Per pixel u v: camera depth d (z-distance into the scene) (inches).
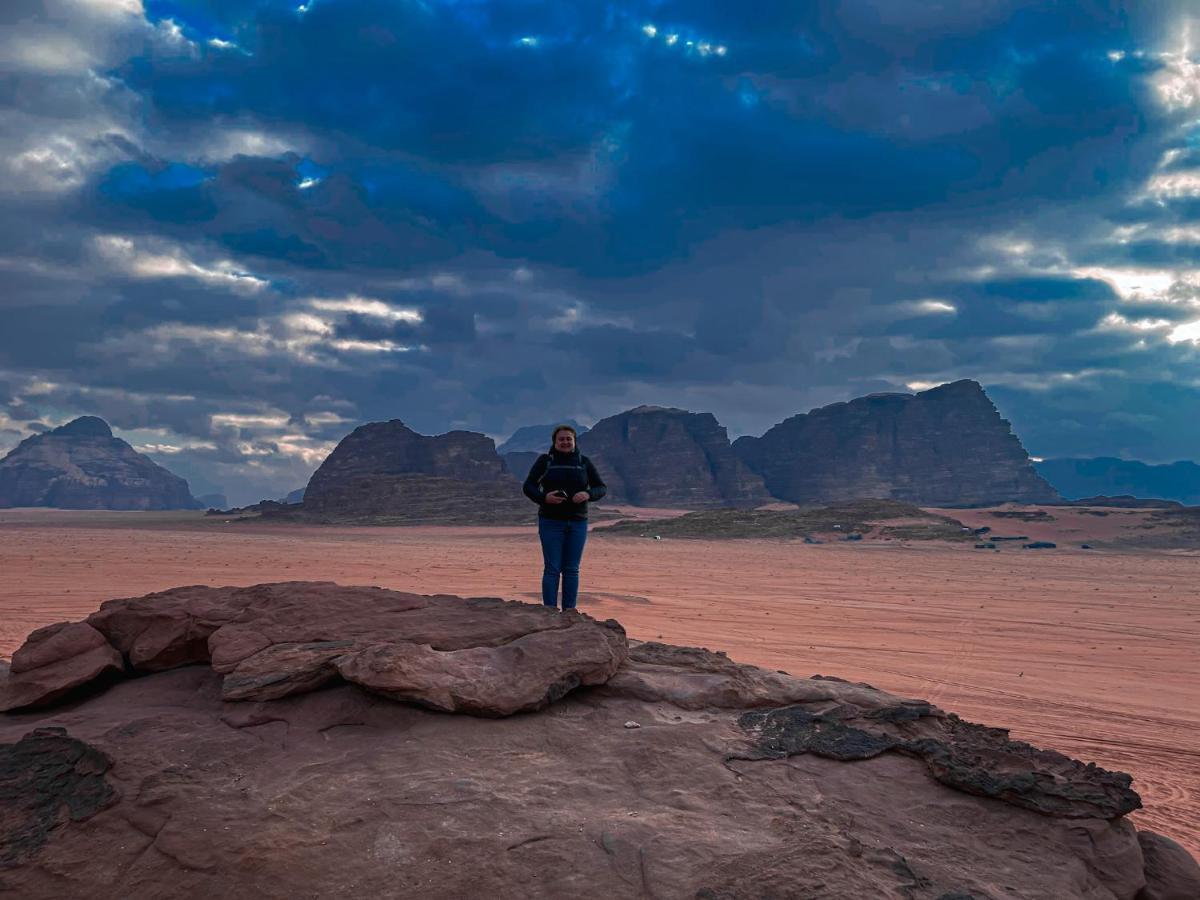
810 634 966.4
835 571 2417.6
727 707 244.4
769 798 194.2
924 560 3240.7
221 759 197.2
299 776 190.1
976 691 644.1
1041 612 1406.3
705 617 1098.1
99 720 219.6
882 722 237.5
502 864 162.6
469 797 183.0
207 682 247.1
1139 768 424.2
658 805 187.5
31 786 184.5
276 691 225.9
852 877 163.3
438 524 6697.8
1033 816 198.5
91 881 159.2
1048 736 495.5
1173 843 208.7
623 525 5364.2
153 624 265.4
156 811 175.6
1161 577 2486.5
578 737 217.8
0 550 2240.4
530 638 250.8
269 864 161.2
